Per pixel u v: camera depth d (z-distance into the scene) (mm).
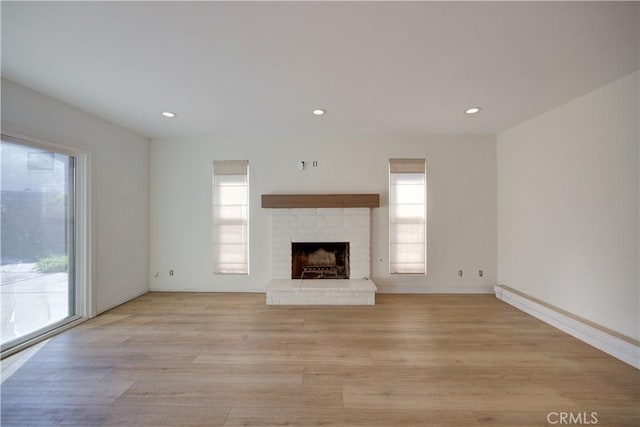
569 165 2904
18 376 2088
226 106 3018
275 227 4191
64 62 2113
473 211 4207
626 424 1625
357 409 1744
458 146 4207
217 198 4309
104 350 2486
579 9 1528
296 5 1504
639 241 2256
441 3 1495
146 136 4203
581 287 2773
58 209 2959
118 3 1475
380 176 4242
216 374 2113
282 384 1991
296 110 3143
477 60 2086
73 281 3133
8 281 2482
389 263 4262
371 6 1517
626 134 2340
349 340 2689
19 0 1429
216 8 1523
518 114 3281
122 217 3756
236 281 4305
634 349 2182
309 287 3754
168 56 2035
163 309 3557
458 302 3822
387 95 2730
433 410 1735
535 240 3410
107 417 1676
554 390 1922
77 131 3070
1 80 2367
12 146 2512
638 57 2029
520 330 2914
